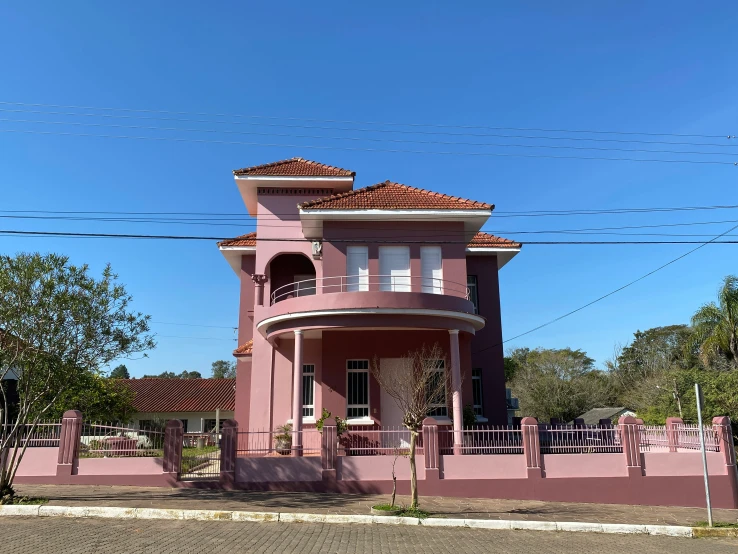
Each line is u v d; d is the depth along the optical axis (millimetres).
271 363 20188
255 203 23359
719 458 14898
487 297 22984
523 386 45719
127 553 8250
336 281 18281
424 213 18234
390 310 16156
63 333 11812
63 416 14484
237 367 22688
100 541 8977
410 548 9141
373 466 14375
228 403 38656
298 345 16766
